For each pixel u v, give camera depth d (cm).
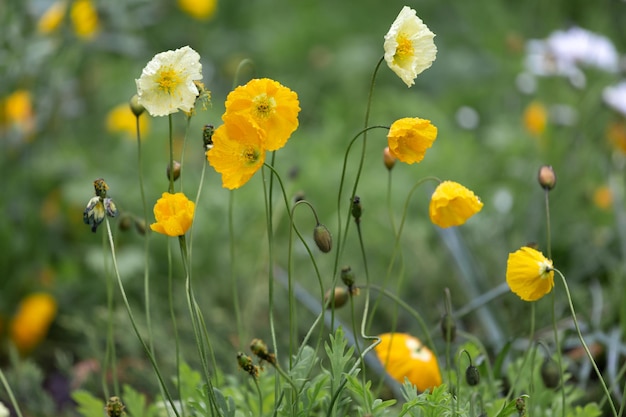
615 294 511
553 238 631
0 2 657
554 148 691
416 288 602
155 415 411
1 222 638
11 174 657
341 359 314
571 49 729
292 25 1133
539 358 390
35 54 651
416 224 650
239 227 666
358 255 641
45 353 593
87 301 611
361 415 317
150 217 666
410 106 849
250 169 286
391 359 375
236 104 286
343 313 561
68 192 664
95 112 805
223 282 604
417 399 315
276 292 582
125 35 706
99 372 518
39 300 586
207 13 827
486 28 986
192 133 801
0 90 647
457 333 372
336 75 1037
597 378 475
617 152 690
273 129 289
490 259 601
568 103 750
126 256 609
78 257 655
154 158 758
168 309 586
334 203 701
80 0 676
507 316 543
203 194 674
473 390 359
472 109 973
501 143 775
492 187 731
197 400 358
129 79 856
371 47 1088
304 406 327
